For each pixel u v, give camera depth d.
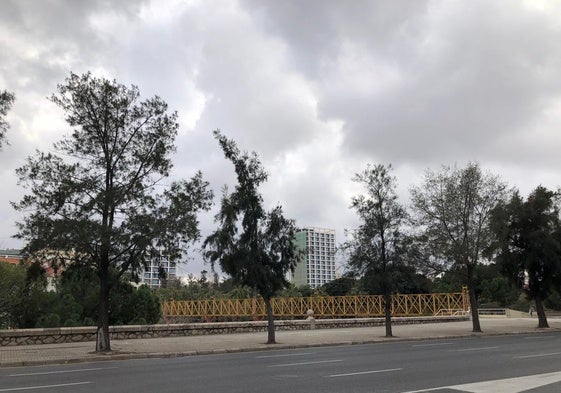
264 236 24.52
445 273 33.03
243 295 75.25
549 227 35.06
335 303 52.50
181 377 12.31
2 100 17.38
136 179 20.62
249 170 24.97
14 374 13.71
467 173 32.69
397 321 39.38
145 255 20.53
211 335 28.91
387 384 10.75
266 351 21.05
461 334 29.69
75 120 20.45
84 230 18.66
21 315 35.53
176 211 19.91
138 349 20.64
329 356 17.88
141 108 21.11
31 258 19.66
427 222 32.88
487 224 32.41
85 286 37.69
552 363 14.50
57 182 19.56
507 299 70.38
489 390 9.66
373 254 28.91
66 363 17.03
